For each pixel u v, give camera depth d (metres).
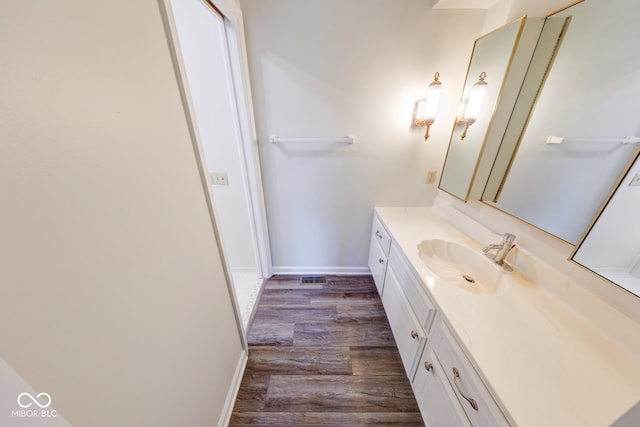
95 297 0.45
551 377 0.64
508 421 0.57
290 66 1.45
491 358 0.68
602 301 0.76
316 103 1.54
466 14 1.33
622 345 0.71
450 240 1.37
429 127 1.54
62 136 0.38
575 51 0.82
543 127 0.95
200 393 0.88
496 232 1.23
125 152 0.51
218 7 1.10
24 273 0.33
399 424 1.14
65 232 0.39
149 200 0.59
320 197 1.85
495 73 1.13
